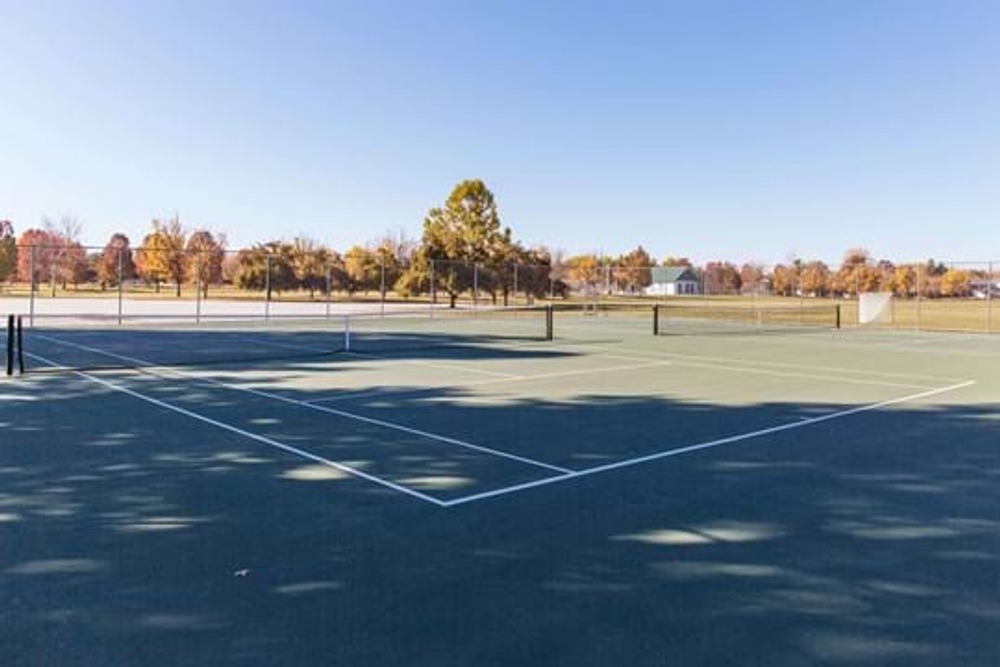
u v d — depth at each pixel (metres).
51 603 3.68
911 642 3.35
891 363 16.31
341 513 5.22
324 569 4.16
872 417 9.28
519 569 4.18
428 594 3.83
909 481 6.18
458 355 17.58
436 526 4.94
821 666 3.12
